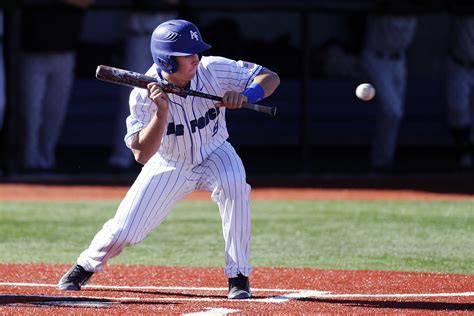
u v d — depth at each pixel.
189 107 21.08
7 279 24.94
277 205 42.94
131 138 20.94
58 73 52.69
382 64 53.00
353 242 32.78
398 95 53.69
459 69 54.50
